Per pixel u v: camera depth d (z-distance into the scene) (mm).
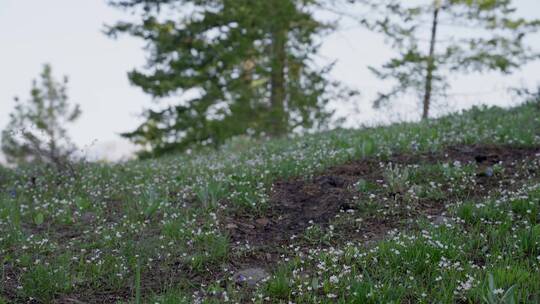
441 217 8203
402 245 7113
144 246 7945
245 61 27844
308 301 6184
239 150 16125
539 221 7777
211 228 8617
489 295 5484
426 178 9891
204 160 14539
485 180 9812
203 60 27922
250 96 27016
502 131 12625
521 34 24906
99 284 6973
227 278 7031
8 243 8211
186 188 10680
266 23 25922
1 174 13492
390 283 6148
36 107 30875
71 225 9289
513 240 7121
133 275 7227
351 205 8992
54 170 13094
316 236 8148
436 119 16250
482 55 24625
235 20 27078
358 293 5996
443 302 5789
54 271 7078
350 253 7191
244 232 8555
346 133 15766
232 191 10172
